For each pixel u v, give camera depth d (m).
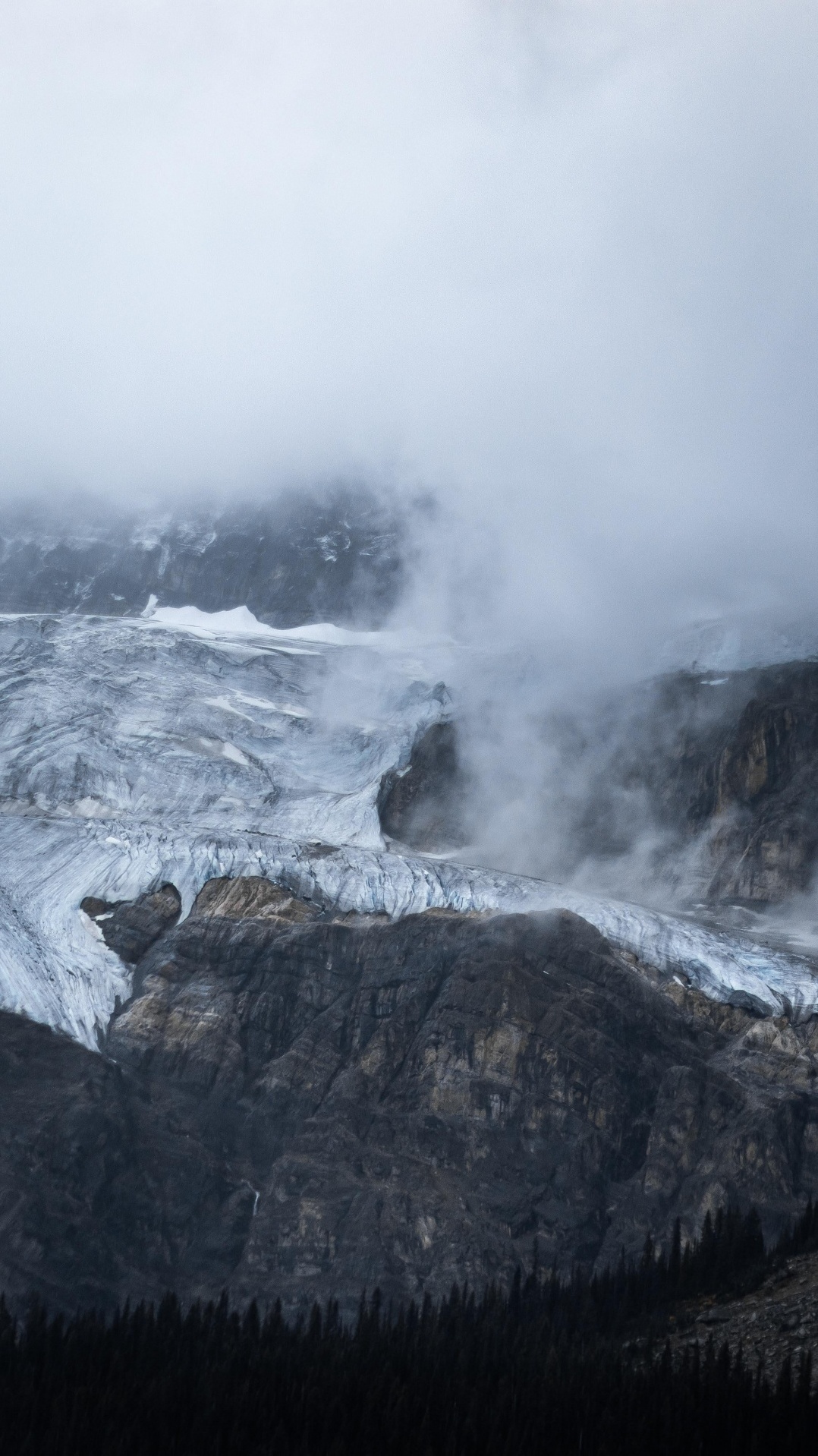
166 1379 182.00
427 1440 169.00
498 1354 193.50
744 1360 173.62
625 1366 181.25
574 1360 182.75
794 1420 155.12
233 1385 182.62
